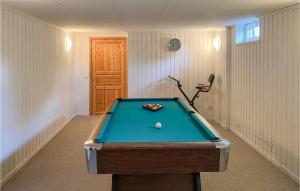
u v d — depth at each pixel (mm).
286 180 3436
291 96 3459
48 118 5207
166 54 6945
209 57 6977
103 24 5508
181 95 7051
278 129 3811
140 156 2191
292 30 3416
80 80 7379
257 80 4480
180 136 2525
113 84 7484
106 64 7422
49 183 3373
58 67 5953
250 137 4832
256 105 4539
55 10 3812
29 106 4246
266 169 3779
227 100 5945
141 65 6949
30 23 4309
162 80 7004
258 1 3217
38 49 4684
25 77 4090
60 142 5102
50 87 5375
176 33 6898
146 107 3963
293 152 3436
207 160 2215
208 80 6926
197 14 4258
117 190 2637
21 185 3318
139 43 6891
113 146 2180
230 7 3631
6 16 3449
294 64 3379
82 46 7305
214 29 6426
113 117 3383
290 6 3443
